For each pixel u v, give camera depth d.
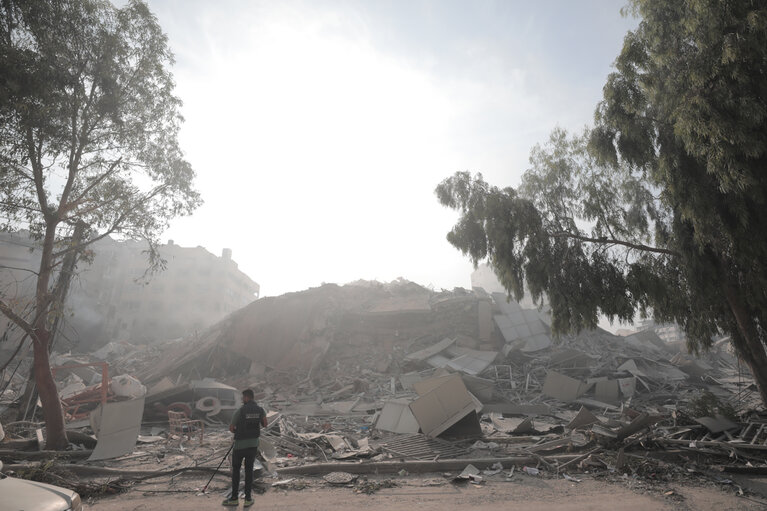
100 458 9.41
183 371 31.30
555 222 12.33
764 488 7.26
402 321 32.72
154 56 11.97
